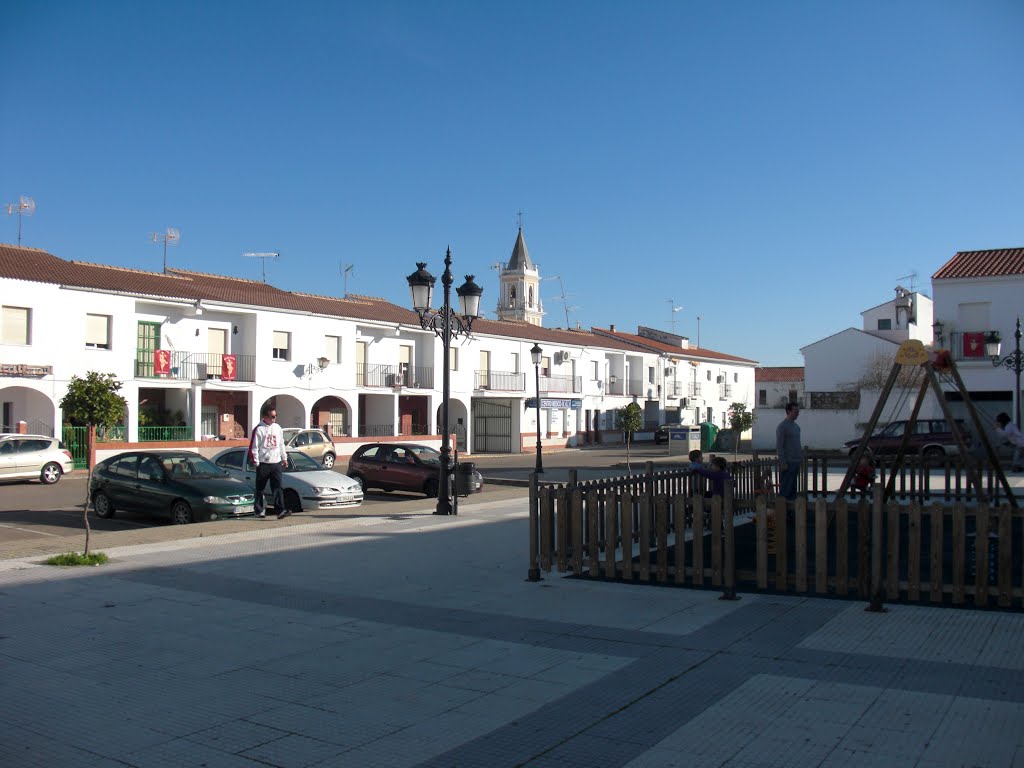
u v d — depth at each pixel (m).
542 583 9.48
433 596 8.83
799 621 7.52
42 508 19.27
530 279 103.25
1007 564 7.76
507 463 41.50
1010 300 31.56
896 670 6.07
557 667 6.28
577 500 9.58
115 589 9.11
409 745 4.82
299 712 5.36
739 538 12.30
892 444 31.14
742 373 79.06
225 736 4.96
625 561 9.52
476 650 6.76
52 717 5.27
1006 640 6.80
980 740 4.76
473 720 5.20
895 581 8.08
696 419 71.25
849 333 45.78
